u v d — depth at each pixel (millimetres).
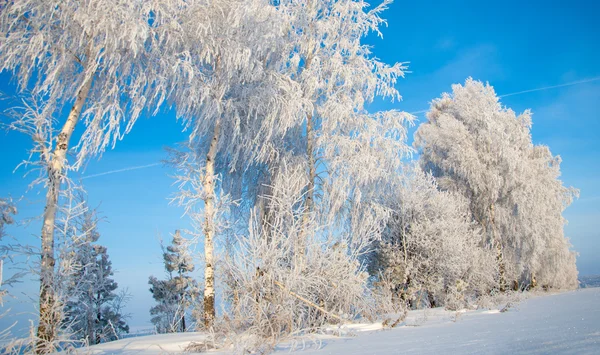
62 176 7980
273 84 12836
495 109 22953
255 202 14828
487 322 5012
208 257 10461
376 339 4727
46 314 6660
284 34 14602
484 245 20875
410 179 18391
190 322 10453
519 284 23453
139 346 6637
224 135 13008
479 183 21641
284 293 7273
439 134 23578
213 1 10367
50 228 7633
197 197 10977
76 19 8227
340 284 9297
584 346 1680
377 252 16750
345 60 15461
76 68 9172
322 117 14477
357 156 13945
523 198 21031
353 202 14969
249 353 5309
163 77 9773
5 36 8008
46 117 8430
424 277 15898
